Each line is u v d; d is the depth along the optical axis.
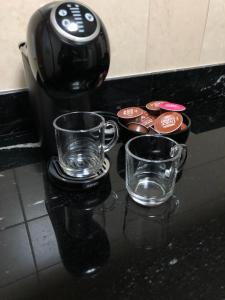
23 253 0.40
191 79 0.87
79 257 0.39
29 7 0.60
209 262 0.38
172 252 0.40
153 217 0.46
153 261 0.39
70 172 0.52
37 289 0.35
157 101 0.76
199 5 0.77
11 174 0.57
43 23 0.40
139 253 0.40
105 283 0.36
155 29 0.74
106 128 0.62
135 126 0.62
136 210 0.48
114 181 0.55
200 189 0.53
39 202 0.49
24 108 0.68
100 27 0.42
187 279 0.36
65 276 0.36
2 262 0.38
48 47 0.40
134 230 0.44
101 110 0.76
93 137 0.54
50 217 0.46
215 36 0.85
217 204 0.49
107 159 0.58
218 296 0.34
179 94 0.87
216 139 0.71
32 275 0.37
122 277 0.36
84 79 0.43
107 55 0.43
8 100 0.65
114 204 0.49
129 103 0.80
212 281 0.36
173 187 0.51
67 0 0.43
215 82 0.92
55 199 0.50
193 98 0.91
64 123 0.53
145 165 0.51
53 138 0.55
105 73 0.45
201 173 0.58
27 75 0.55
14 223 0.45
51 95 0.47
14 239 0.42
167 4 0.72
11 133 0.69
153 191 0.50
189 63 0.85
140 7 0.69
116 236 0.43
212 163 0.61
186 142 0.68
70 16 0.39
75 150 0.55
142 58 0.77
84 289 0.35
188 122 0.64
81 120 0.55
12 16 0.59
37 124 0.61
